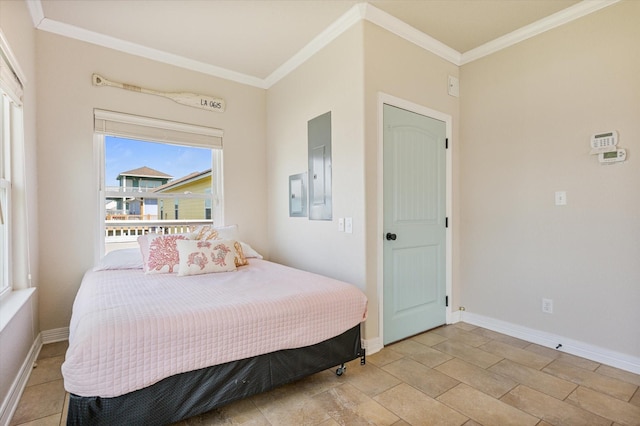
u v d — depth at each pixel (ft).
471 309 10.05
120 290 6.34
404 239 8.87
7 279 6.81
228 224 11.43
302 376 5.95
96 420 4.20
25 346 6.64
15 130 7.06
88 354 4.16
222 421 5.33
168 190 10.51
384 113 8.37
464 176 10.19
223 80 11.29
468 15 8.11
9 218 6.91
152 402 4.56
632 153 7.03
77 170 8.89
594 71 7.55
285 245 11.15
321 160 9.36
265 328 5.43
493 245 9.48
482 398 5.98
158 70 10.08
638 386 6.36
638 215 6.95
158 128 10.11
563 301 8.07
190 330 4.79
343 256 8.55
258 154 12.06
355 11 7.88
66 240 8.74
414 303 9.14
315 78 9.55
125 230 9.80
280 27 8.62
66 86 8.71
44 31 8.42
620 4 7.18
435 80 9.60
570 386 6.38
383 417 5.44
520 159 8.87
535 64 8.57
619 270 7.21
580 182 7.79
